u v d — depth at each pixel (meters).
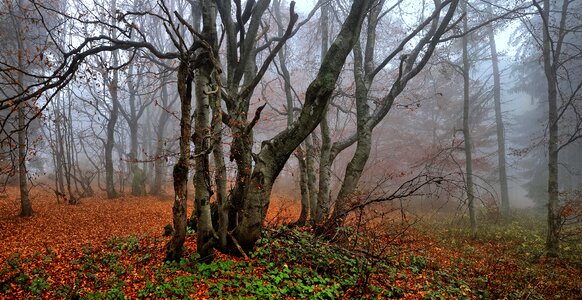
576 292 8.00
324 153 10.51
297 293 5.67
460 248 11.80
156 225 13.37
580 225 15.05
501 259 9.73
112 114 22.31
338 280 6.37
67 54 7.57
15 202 17.75
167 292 5.43
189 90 6.16
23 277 6.07
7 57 17.55
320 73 6.39
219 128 6.32
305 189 10.95
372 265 6.73
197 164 6.61
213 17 6.99
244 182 7.20
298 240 7.98
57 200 18.52
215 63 6.20
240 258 6.79
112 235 11.02
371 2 6.89
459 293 6.78
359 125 9.80
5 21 17.03
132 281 5.96
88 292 5.56
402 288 6.57
